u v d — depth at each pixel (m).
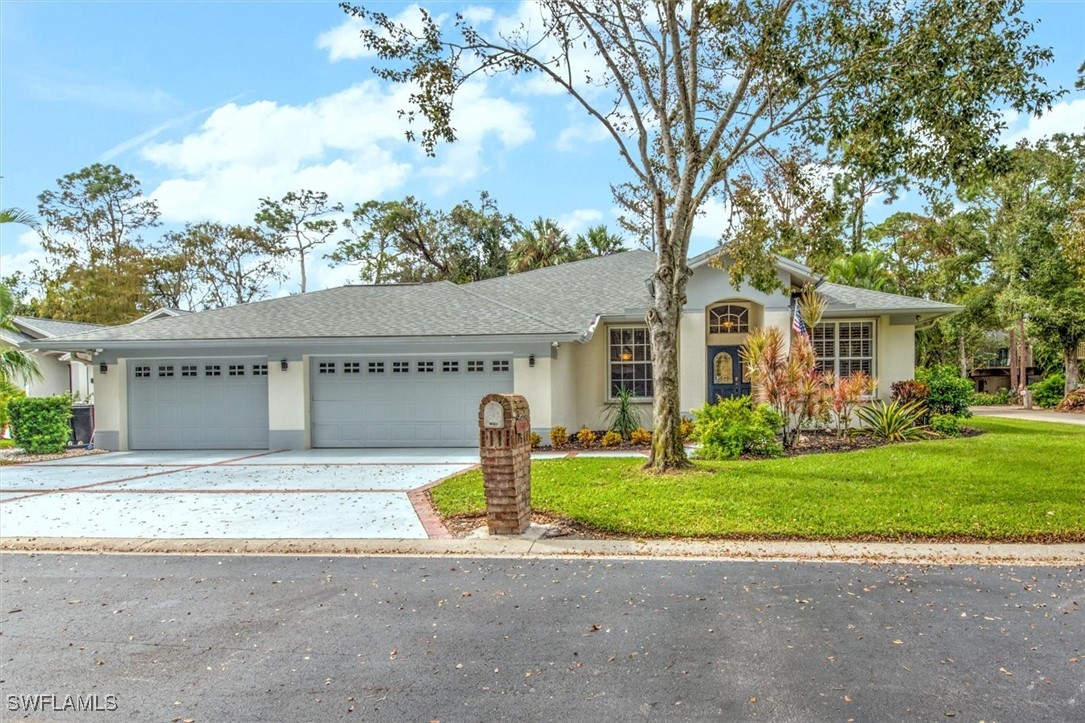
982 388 42.16
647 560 6.38
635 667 4.00
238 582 5.90
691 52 10.17
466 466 12.73
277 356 15.62
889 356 16.73
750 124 10.23
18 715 3.51
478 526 7.80
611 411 17.02
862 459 11.37
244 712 3.52
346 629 4.72
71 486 11.13
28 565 6.52
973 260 32.56
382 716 3.45
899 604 5.06
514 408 7.35
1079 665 3.96
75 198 42.88
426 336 14.87
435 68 10.39
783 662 4.04
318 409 15.91
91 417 17.19
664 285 10.54
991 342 47.38
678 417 10.59
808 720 3.35
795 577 5.76
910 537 6.91
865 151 9.22
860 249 35.78
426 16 10.38
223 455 14.89
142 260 41.03
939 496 8.34
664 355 10.52
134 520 8.43
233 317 16.61
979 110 8.62
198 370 16.12
